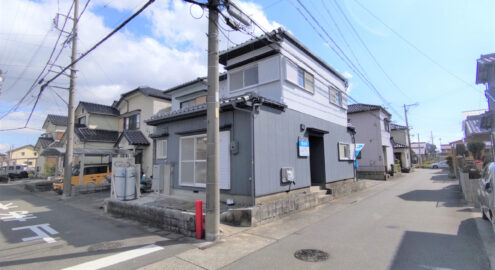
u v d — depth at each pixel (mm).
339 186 11250
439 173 24094
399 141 30156
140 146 17422
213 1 5539
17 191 16547
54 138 25672
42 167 26625
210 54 5637
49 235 5984
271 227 6301
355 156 14336
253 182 7250
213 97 5562
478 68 11375
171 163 10164
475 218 6594
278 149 8477
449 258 4117
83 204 10672
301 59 10641
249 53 10320
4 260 4398
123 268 3979
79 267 4051
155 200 8797
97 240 5508
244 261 4184
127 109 20391
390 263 3975
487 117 11922
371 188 14086
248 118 7680
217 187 5445
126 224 6953
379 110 20250
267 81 9656
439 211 7629
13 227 6805
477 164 13773
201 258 4344
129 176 9078
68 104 13609
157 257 4422
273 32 9195
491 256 4086
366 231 5766
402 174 23453
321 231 5879
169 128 10531
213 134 5488
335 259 4191
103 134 20125
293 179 8828
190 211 6922
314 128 10352
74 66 13836
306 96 10602
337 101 13617
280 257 4328
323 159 11312
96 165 15594
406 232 5590
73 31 13711
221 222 6695
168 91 16688
